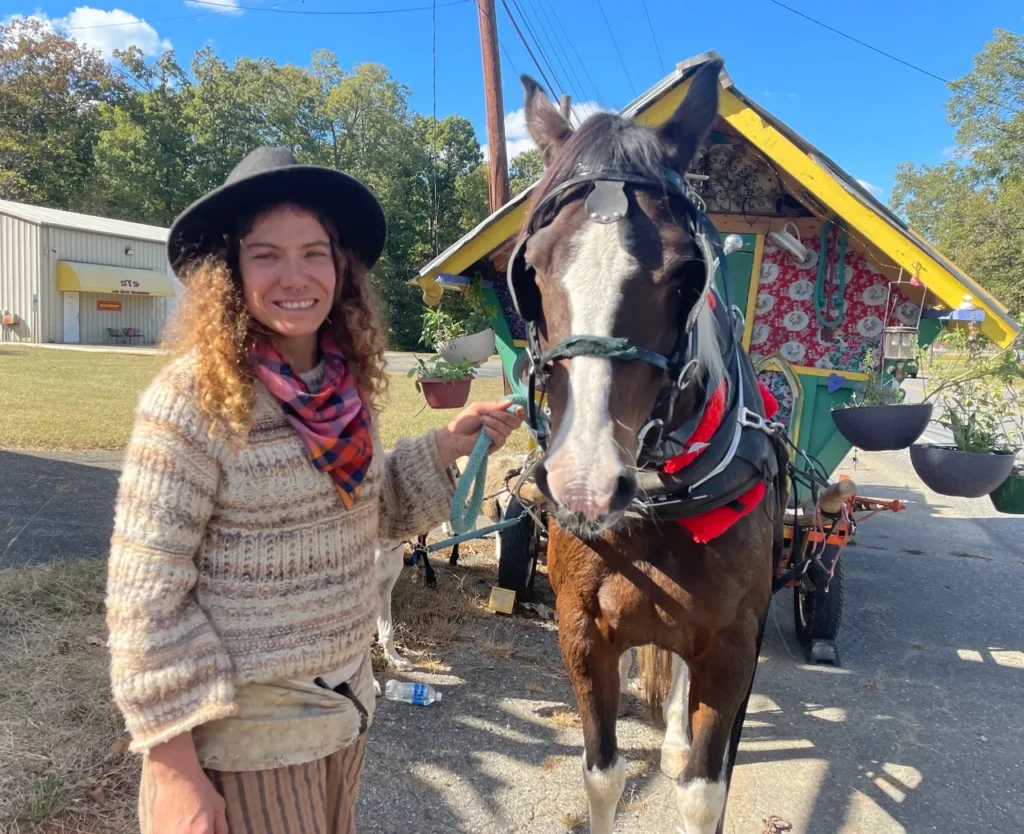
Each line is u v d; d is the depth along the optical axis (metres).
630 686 3.57
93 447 7.70
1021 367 3.33
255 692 1.28
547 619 4.27
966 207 32.19
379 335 1.49
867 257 3.81
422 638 3.87
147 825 1.21
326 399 1.32
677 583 2.01
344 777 1.47
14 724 2.59
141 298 27.38
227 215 1.34
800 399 4.00
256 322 1.33
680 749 2.85
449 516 1.67
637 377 1.55
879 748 3.13
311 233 1.32
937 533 7.18
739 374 2.21
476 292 4.00
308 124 38.47
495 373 20.88
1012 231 30.44
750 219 3.96
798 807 2.71
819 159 3.78
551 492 1.42
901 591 5.32
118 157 35.03
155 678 1.11
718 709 2.04
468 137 40.28
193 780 1.16
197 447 1.19
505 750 2.94
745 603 2.09
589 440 1.42
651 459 1.80
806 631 4.06
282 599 1.26
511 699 3.33
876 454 12.52
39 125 37.34
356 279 1.51
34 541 4.66
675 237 1.61
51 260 24.08
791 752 3.08
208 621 1.22
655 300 1.58
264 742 1.28
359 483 1.34
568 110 4.84
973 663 4.08
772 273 4.00
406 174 38.50
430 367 3.76
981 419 3.41
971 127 36.19
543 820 2.55
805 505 3.96
